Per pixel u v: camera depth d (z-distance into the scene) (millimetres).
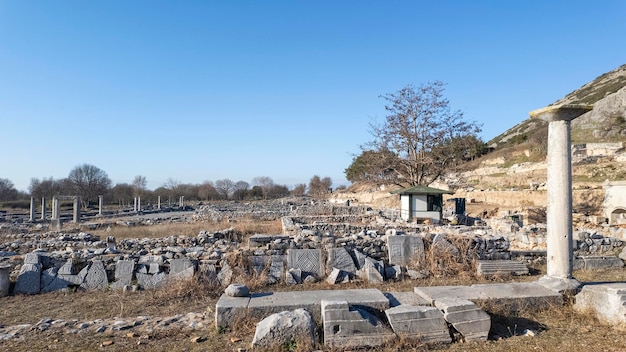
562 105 6648
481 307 5930
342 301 5441
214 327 5758
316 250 9734
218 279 8945
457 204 25656
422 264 9812
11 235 18391
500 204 32250
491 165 51031
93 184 62438
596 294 5953
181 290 8266
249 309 5711
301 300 5895
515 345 5023
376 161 27594
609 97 61750
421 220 20172
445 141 27797
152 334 5527
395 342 5000
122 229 21984
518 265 9789
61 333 5664
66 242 13844
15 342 5336
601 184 27984
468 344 5086
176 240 13141
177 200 74000
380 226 16344
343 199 54188
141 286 8977
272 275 9266
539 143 48500
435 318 5277
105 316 6992
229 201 74375
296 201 57938
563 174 6766
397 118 27266
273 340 4988
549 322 5828
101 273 9117
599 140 47781
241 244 11969
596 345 4961
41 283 8844
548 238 6941
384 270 9516
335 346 4914
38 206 55281
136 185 74250
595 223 16812
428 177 30094
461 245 10250
